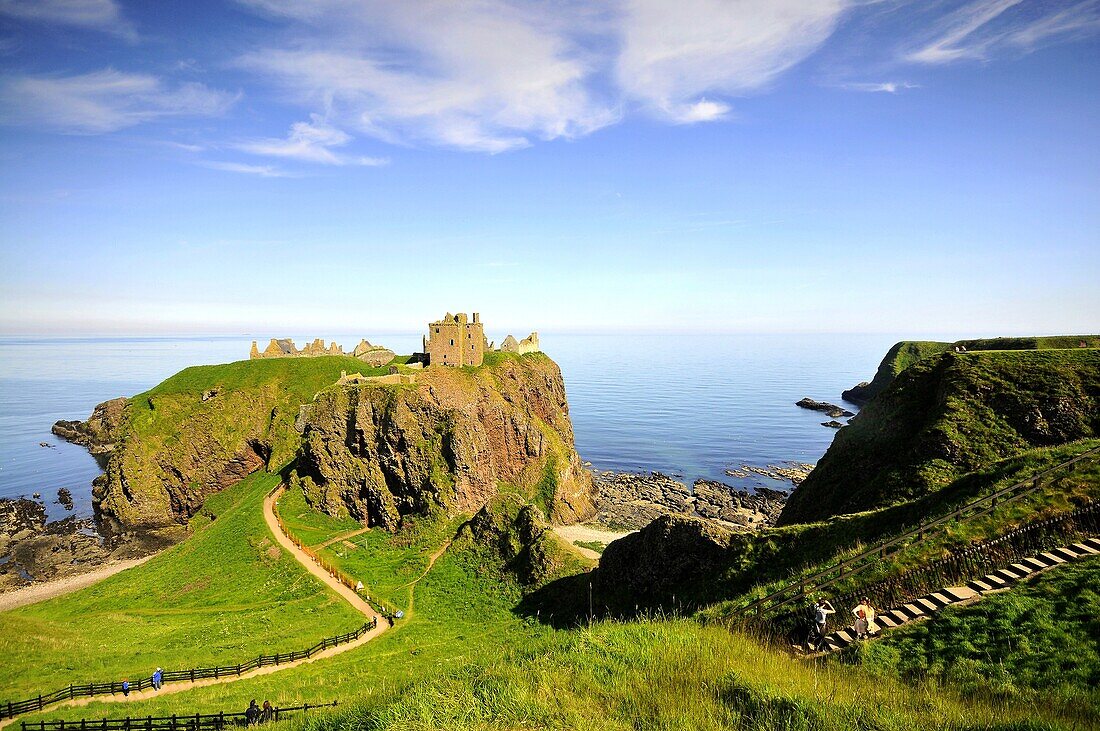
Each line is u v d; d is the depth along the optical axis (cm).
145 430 11156
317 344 14900
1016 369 5241
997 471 3019
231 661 4150
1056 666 1633
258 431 11794
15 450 15838
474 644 4459
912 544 2544
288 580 6419
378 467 8494
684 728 1262
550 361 12912
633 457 14775
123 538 9844
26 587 7988
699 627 2116
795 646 2164
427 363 10750
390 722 1363
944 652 1839
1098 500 2412
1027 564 2244
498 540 6738
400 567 6725
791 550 3416
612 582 4650
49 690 3591
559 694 1434
